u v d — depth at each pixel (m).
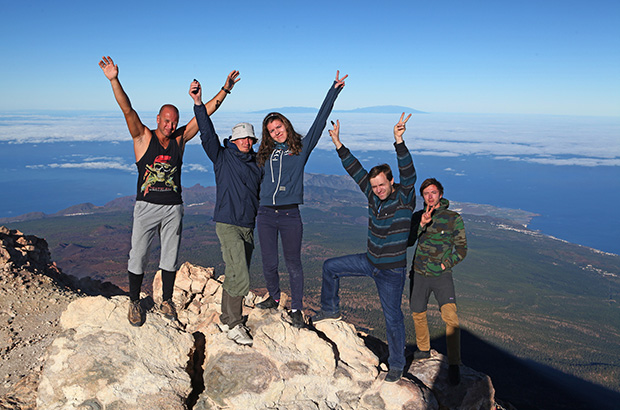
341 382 5.06
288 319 5.36
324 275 5.70
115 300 4.98
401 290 5.22
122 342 4.54
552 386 121.19
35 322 7.12
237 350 4.71
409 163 4.91
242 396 4.46
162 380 4.42
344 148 5.54
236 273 4.82
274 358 4.75
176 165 4.81
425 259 5.72
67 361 4.36
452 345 5.61
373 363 5.53
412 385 5.21
